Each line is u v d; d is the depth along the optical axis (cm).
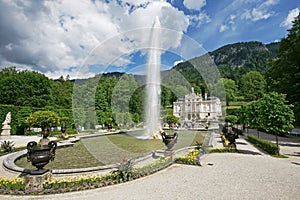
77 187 480
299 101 1620
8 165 682
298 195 444
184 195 447
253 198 429
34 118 1396
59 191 466
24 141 1520
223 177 581
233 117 2503
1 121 1978
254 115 1220
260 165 731
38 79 3562
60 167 698
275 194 450
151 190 480
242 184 518
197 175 602
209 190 477
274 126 927
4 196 451
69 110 2395
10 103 3353
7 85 3369
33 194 457
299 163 771
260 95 5841
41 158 495
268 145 1009
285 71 1786
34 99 3450
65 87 4381
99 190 482
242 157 878
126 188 496
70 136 1484
